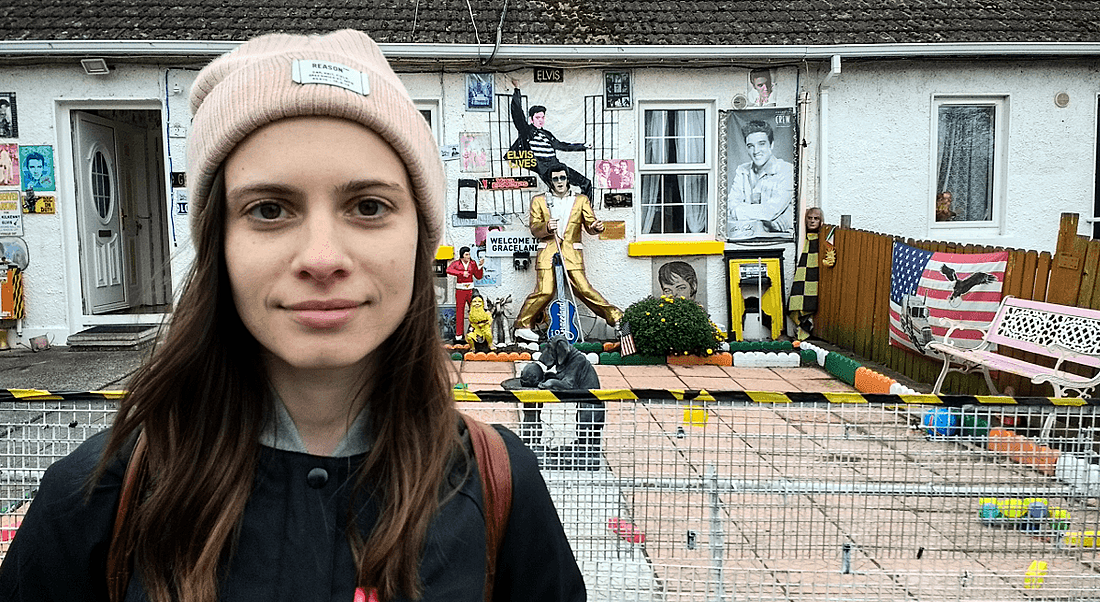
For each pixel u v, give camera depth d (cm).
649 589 299
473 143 966
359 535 110
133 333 968
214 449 109
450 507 116
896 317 804
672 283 992
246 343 114
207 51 911
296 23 973
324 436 116
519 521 126
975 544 335
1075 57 974
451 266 941
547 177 970
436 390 119
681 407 285
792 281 1002
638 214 989
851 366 789
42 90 943
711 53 940
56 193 959
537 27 982
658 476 304
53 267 967
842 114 984
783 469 313
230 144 102
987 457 331
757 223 994
